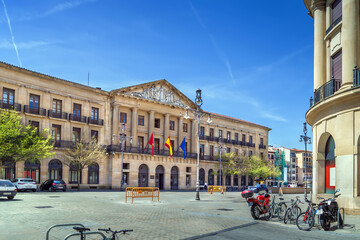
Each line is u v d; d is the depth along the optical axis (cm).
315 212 1192
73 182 4388
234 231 1122
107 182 4766
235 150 6962
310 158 13375
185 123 6081
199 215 1566
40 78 4175
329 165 1850
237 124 7119
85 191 3803
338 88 1767
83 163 4059
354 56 1617
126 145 5053
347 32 1647
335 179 1650
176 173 5656
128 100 5138
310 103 2036
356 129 1538
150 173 5219
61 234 1010
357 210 1484
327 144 1884
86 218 1371
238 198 3081
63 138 4344
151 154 5234
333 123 1705
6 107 3781
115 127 4934
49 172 4141
